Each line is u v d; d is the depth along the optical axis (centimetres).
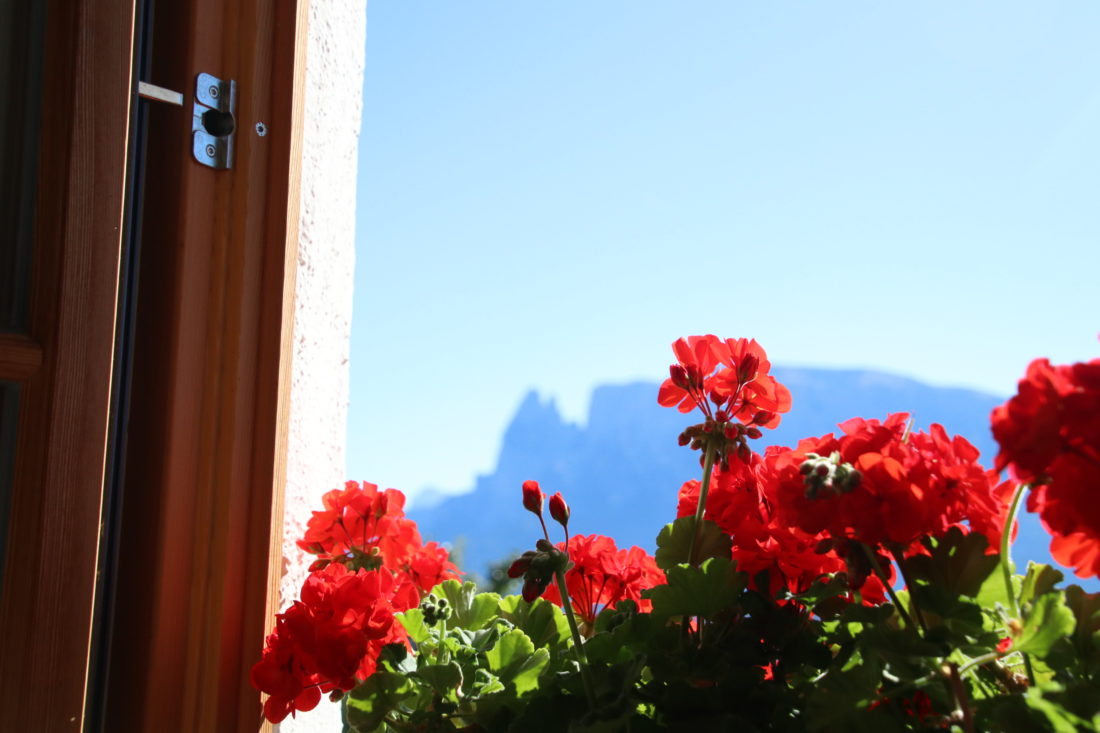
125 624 118
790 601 106
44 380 105
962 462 91
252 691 119
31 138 110
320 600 112
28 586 102
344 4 153
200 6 123
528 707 98
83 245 107
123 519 120
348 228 155
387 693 106
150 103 125
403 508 137
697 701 93
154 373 121
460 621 123
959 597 87
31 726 100
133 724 114
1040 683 87
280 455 124
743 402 116
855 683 82
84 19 108
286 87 126
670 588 100
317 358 142
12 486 104
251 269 124
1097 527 68
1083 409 68
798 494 92
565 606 99
